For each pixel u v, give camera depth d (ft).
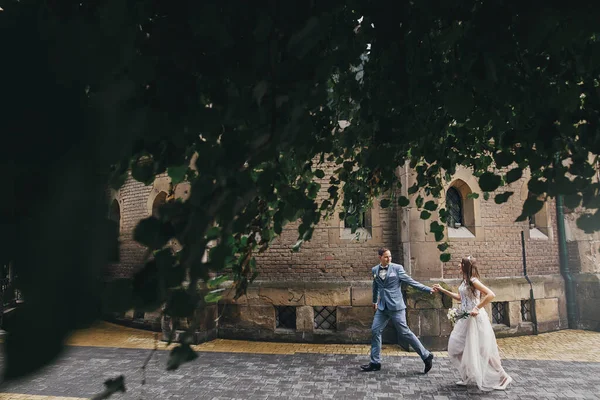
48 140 2.72
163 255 3.03
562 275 30.40
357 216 9.52
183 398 16.20
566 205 4.28
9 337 2.40
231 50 3.85
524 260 28.43
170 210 3.24
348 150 8.23
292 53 3.78
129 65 3.31
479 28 4.23
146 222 3.07
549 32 4.15
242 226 4.02
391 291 19.85
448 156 8.36
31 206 2.61
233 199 3.42
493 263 27.48
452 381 18.17
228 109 3.88
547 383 18.01
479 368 16.85
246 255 5.93
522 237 28.50
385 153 6.34
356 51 5.47
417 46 5.21
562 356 22.75
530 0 3.83
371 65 6.28
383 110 6.06
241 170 3.70
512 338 27.14
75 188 2.66
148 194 28.78
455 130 7.95
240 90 3.92
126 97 3.14
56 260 2.51
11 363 2.39
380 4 4.87
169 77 3.67
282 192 5.26
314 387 17.47
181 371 19.71
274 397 16.33
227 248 3.27
